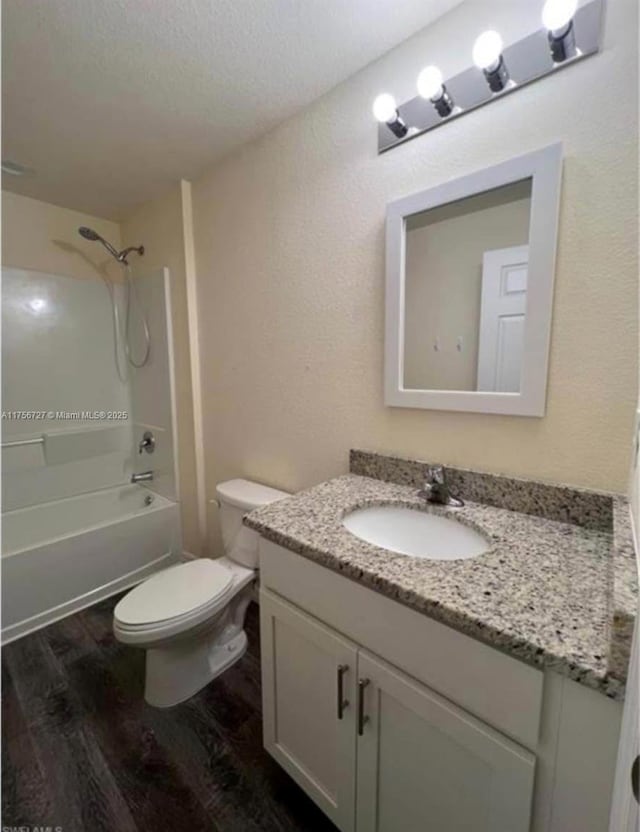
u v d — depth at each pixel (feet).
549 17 2.69
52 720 4.49
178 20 3.51
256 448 6.05
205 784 3.80
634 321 2.81
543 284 3.12
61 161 5.92
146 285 7.67
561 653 1.81
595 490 3.08
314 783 3.30
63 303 7.78
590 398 3.04
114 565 7.03
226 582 5.01
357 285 4.44
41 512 7.48
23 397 7.39
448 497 3.69
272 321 5.49
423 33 3.65
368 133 4.15
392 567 2.57
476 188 3.39
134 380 8.53
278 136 5.05
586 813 1.88
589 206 2.91
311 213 4.80
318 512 3.51
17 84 4.26
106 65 4.01
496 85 3.20
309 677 3.22
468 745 2.23
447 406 3.80
